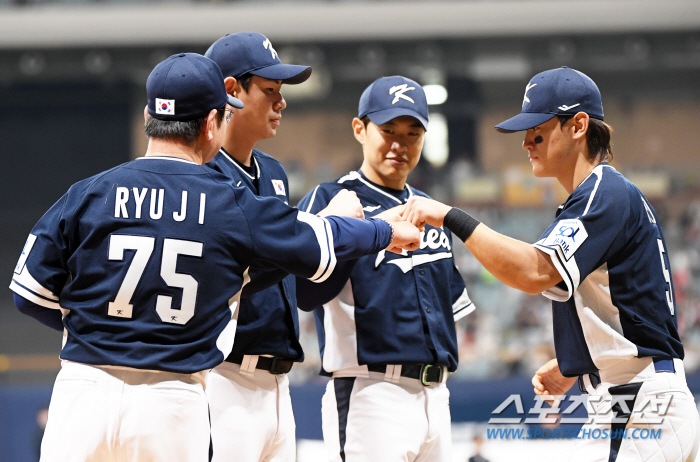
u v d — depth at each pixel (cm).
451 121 6316
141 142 6259
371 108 1212
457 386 2906
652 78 6353
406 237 1025
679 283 4641
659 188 5572
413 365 1138
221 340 852
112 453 805
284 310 1109
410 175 5712
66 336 859
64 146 6184
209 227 830
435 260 1205
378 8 5484
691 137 6366
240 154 1126
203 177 855
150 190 832
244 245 842
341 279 1105
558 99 1041
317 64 5775
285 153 6550
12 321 4972
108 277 813
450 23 5472
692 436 948
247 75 1095
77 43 5462
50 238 844
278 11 5472
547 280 948
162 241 814
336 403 1166
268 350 1074
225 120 930
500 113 6319
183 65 880
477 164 6291
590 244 939
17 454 2975
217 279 834
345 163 6494
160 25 5438
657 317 972
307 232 877
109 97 6144
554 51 5756
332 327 1176
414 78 6138
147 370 805
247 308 1062
